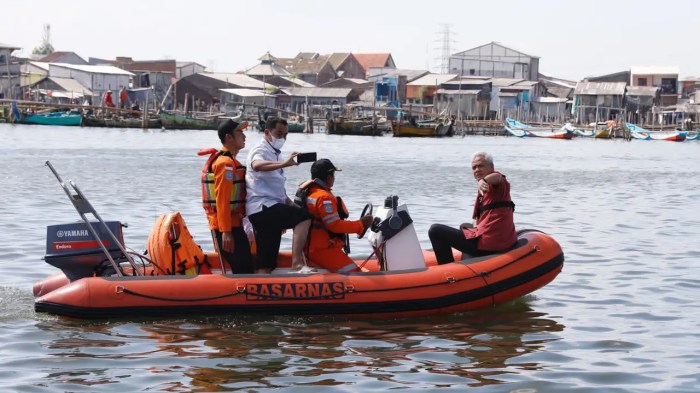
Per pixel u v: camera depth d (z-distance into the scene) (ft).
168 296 31.24
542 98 404.36
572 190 93.76
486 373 26.40
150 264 34.22
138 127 287.28
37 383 24.95
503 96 388.78
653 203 79.36
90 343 28.89
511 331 31.17
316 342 29.37
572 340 30.14
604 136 334.44
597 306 35.24
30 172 99.81
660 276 41.60
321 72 476.13
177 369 26.40
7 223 55.83
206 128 298.56
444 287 32.71
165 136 238.27
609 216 67.62
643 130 325.62
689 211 72.02
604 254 48.01
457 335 30.55
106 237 32.71
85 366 26.58
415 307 32.37
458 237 34.53
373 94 386.93
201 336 29.78
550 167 140.67
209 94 385.50
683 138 319.06
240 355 27.84
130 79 383.24
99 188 82.23
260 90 399.24
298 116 333.62
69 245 32.40
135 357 27.50
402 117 317.63
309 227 33.17
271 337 29.84
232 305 31.48
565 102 400.88
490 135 338.13
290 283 31.81
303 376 25.89
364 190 87.45
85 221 32.58
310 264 33.68
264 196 32.94
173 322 31.19
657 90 410.72
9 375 25.61
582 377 26.07
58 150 152.46
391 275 32.63
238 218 32.86
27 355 27.58
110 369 26.32
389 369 26.68
